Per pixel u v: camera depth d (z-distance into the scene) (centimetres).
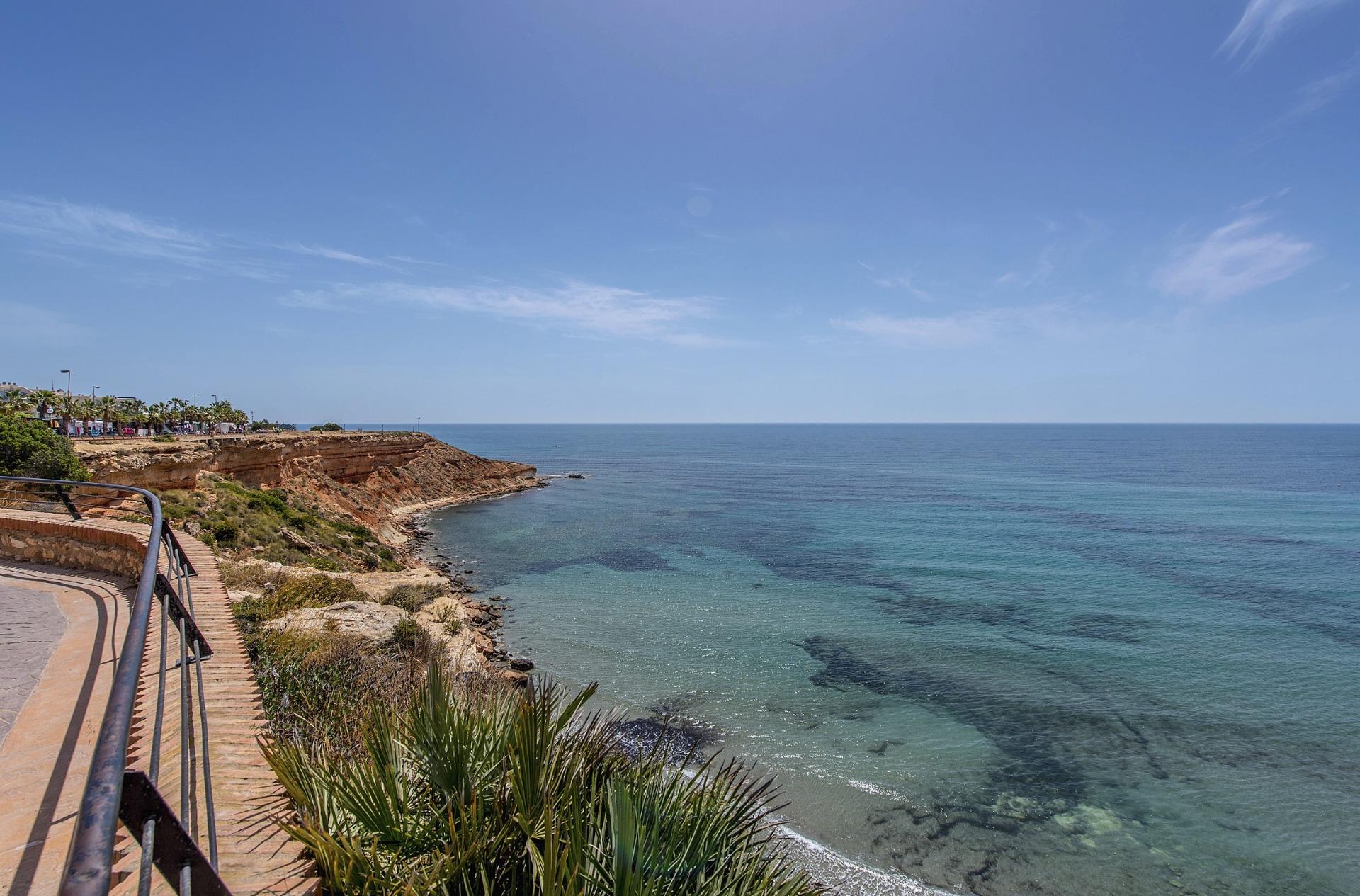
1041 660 2588
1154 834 1521
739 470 13912
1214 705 2184
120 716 224
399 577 3334
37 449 2433
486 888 379
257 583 1842
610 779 459
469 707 520
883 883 1347
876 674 2442
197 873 275
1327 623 3072
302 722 722
